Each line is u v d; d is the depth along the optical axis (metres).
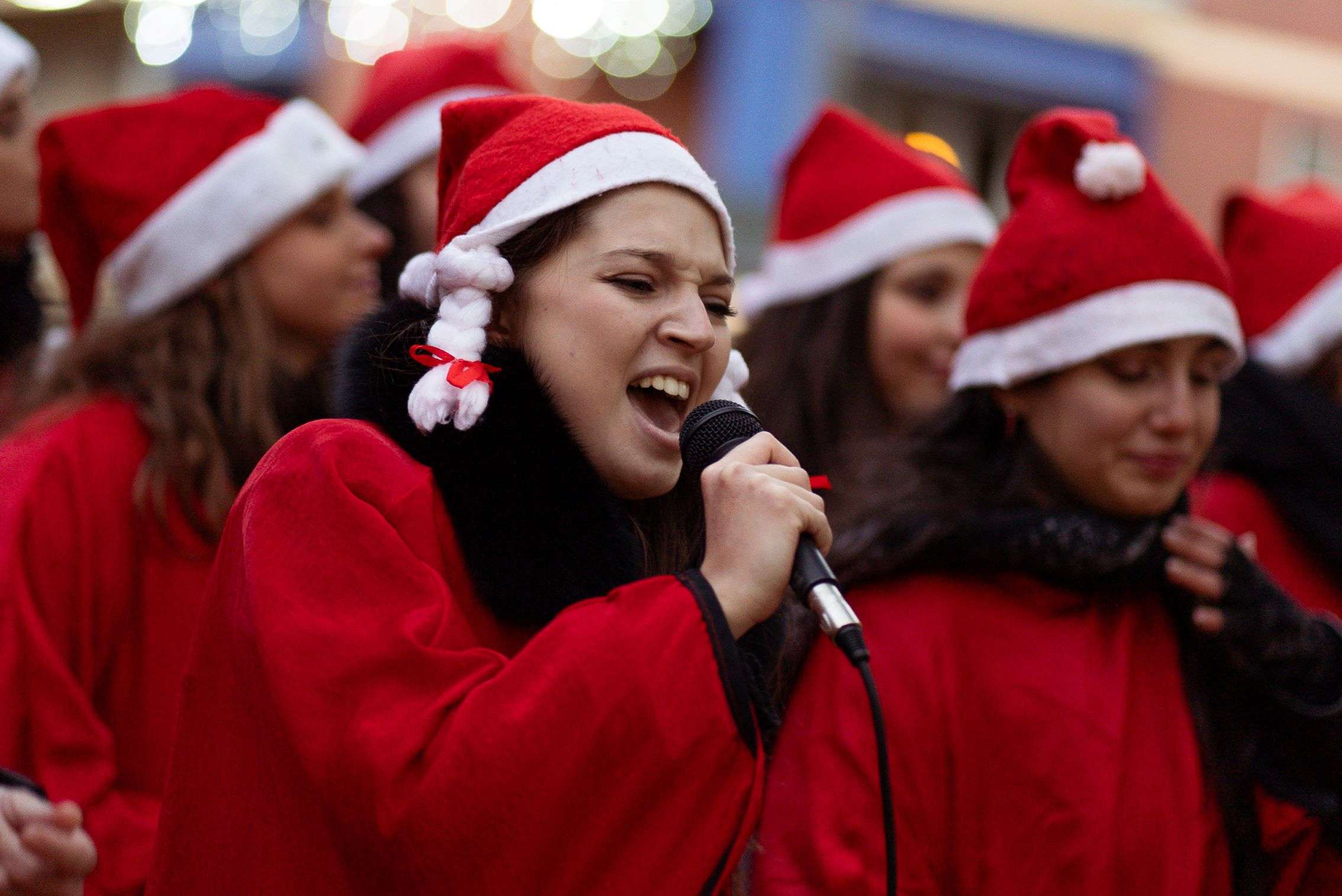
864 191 3.85
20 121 3.10
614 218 1.79
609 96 9.55
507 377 1.76
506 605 1.67
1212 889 2.41
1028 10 9.82
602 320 1.76
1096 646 2.50
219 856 1.66
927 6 9.66
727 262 1.90
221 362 2.91
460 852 1.48
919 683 2.40
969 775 2.37
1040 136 2.76
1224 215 4.17
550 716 1.51
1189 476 2.63
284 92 8.25
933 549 2.54
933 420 2.83
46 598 2.51
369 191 4.02
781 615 2.03
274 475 1.72
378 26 7.41
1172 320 2.53
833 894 2.18
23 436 2.71
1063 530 2.52
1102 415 2.56
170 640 2.61
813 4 9.53
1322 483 3.57
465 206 1.87
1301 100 10.42
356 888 1.57
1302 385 3.79
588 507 1.73
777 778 2.33
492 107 1.97
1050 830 2.33
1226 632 2.50
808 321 3.81
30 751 2.41
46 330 3.39
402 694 1.56
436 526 1.70
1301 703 2.51
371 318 1.92
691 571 1.67
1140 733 2.46
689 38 9.48
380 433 1.78
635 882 1.52
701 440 1.79
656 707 1.54
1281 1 10.31
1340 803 2.50
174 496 2.70
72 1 8.23
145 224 3.02
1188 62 10.19
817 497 1.74
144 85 8.34
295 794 1.60
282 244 3.06
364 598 1.61
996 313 2.68
